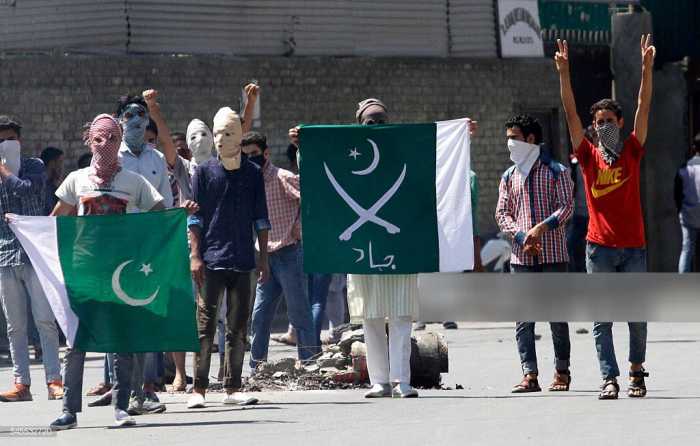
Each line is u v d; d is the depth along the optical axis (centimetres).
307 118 6397
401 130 3164
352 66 6475
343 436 2452
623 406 2836
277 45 6384
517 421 2620
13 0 6066
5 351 4912
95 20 6056
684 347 4325
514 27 6838
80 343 2686
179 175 3309
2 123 3516
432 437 2414
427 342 3388
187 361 4228
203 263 2977
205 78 6194
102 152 2744
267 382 3459
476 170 6681
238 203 2973
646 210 7281
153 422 2753
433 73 6619
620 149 3022
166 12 6162
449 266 3117
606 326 2995
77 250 2705
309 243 3172
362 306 3139
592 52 7200
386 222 3150
